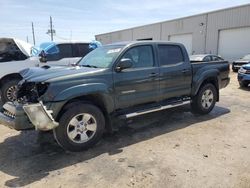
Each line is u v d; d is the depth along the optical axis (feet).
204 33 88.84
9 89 24.90
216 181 11.18
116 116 15.92
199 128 18.17
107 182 11.24
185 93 19.65
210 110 21.74
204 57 37.45
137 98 16.57
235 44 79.41
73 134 14.07
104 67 15.46
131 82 16.06
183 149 14.58
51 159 13.56
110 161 13.23
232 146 14.97
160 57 17.90
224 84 22.81
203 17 88.43
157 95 17.70
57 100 13.17
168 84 18.21
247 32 75.66
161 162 13.01
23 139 16.46
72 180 11.46
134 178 11.52
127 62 15.24
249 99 28.50
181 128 18.20
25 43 26.81
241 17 76.28
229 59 81.61
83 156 13.85
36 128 12.58
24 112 12.87
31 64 25.85
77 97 14.39
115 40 142.41
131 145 15.25
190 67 19.63
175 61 18.92
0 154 14.28
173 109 23.06
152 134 17.06
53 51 29.84
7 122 13.41
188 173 11.88
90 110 14.39
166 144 15.34
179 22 99.25
